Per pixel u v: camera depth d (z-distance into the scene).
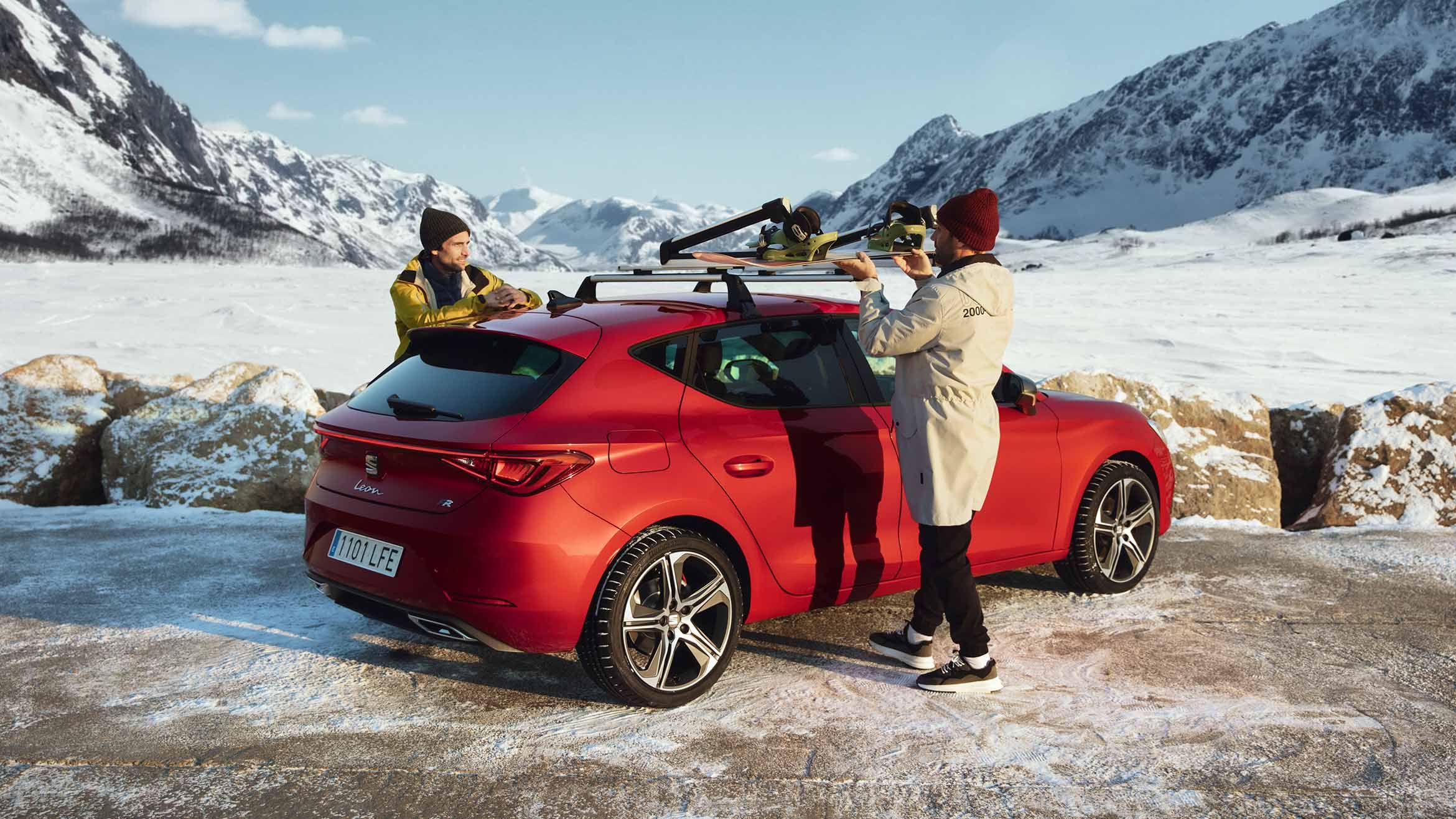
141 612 4.24
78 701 3.31
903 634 3.70
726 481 3.32
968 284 3.25
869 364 3.89
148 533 5.60
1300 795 2.71
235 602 4.38
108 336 20.20
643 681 3.19
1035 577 4.83
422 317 3.94
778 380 3.61
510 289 3.88
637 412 3.22
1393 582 4.75
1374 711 3.27
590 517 3.03
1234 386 15.02
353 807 2.63
